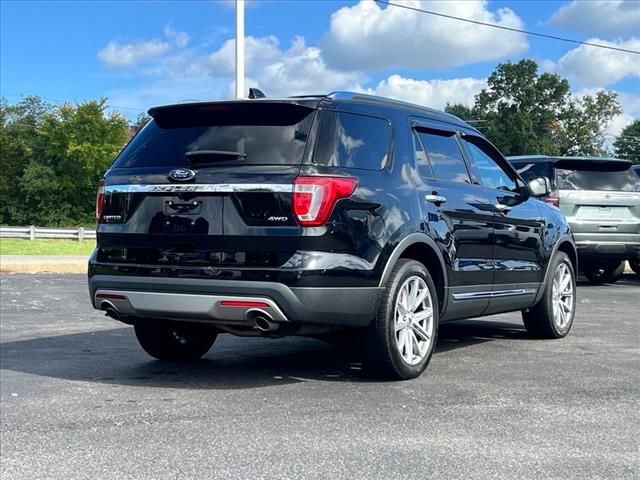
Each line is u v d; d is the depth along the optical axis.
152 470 3.62
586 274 14.20
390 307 5.25
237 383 5.45
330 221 4.84
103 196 5.49
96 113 67.31
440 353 6.64
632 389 5.22
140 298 5.15
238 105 5.20
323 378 5.61
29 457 3.83
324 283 4.80
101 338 7.70
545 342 7.29
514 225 6.77
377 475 3.53
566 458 3.77
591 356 6.49
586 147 86.12
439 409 4.68
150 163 5.34
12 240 35.75
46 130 68.25
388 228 5.22
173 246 5.06
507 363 6.16
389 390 5.18
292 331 4.95
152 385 5.41
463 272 6.04
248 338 7.62
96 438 4.13
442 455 3.81
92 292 5.47
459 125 6.61
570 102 87.38
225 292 4.84
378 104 5.68
